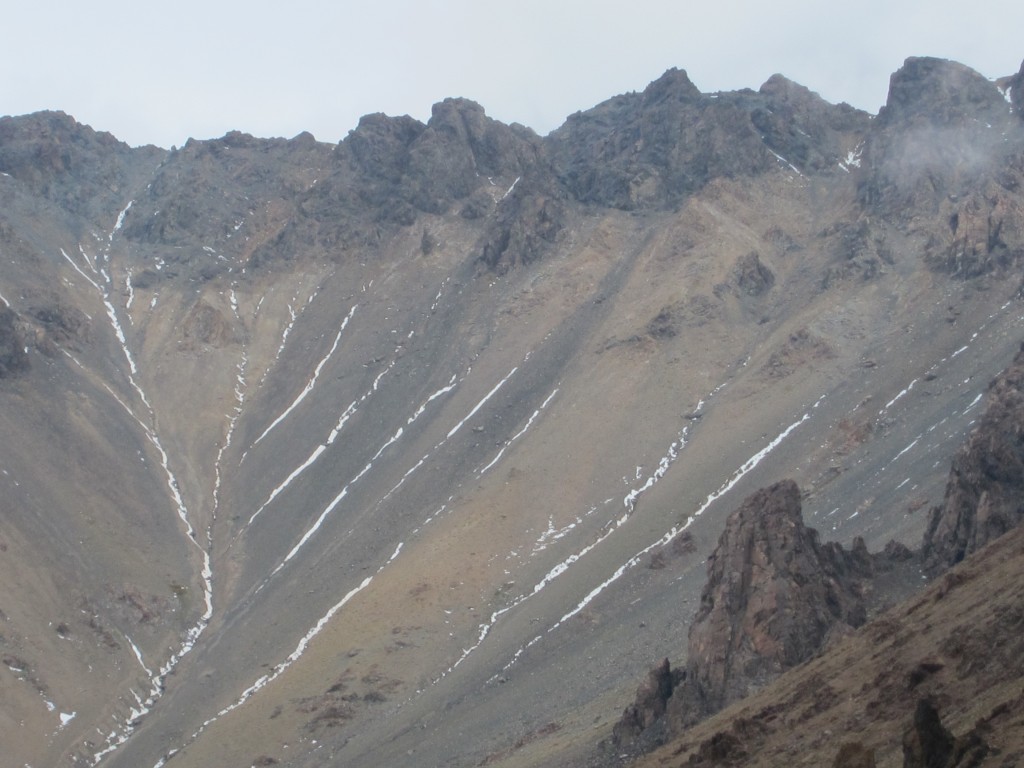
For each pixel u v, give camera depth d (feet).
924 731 205.57
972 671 254.68
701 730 340.39
